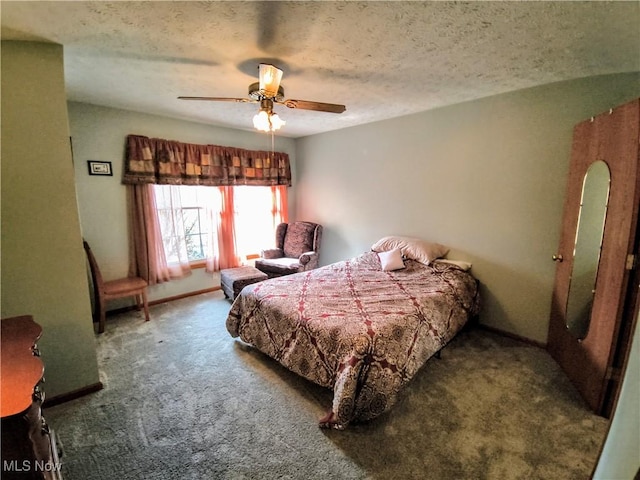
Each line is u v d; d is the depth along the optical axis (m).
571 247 2.37
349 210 4.48
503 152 2.90
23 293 1.88
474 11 1.50
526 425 1.83
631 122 1.79
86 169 3.26
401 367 1.92
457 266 3.12
